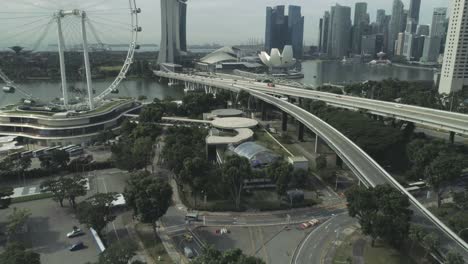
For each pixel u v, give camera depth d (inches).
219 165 7121.1
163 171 7760.8
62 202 6195.9
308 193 6737.2
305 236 5349.4
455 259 3937.0
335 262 4709.6
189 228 5531.5
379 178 6077.8
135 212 5147.6
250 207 6205.7
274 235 5374.0
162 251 4916.3
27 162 7273.6
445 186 6333.7
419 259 4690.0
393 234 4571.9
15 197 6314.0
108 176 7426.2
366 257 4785.9
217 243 5147.6
